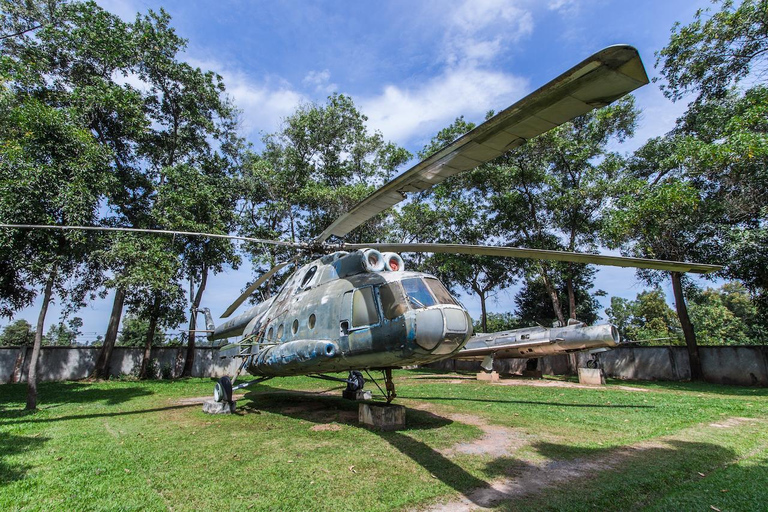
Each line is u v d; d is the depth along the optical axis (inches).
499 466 209.2
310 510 159.8
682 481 188.4
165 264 653.3
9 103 438.9
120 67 732.0
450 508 159.9
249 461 221.6
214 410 374.0
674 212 597.3
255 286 398.6
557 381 705.6
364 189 911.7
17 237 399.2
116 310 808.9
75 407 425.4
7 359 741.9
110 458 228.7
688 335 721.0
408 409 389.7
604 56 96.3
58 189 413.7
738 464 211.3
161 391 581.6
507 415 355.3
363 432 286.8
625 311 1850.4
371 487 181.8
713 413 349.1
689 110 708.0
